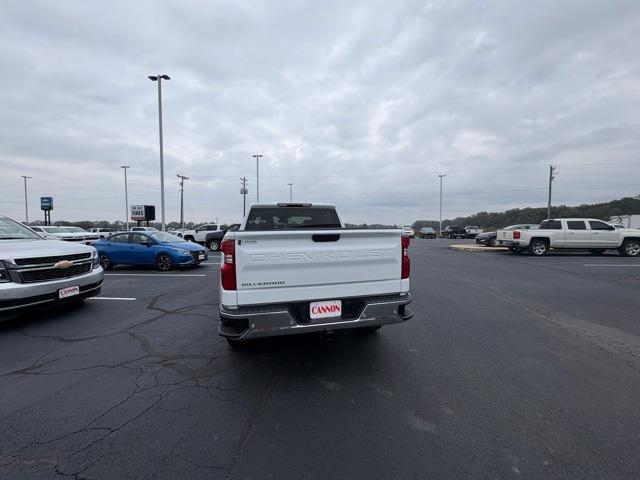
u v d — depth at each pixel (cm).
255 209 562
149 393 320
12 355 414
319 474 214
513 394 315
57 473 217
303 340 460
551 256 1684
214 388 330
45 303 535
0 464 225
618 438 250
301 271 338
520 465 221
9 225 661
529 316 576
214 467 221
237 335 320
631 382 338
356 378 350
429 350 425
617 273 1074
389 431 259
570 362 387
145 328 521
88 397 313
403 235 376
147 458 230
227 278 323
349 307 360
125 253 1208
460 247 2234
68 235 2358
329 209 589
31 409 293
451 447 240
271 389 327
